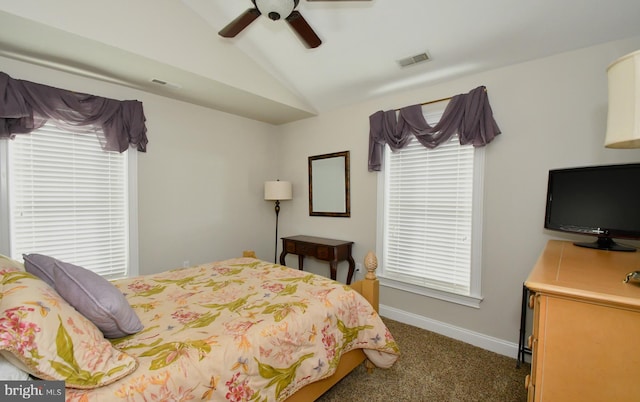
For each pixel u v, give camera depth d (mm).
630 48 1891
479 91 2408
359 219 3377
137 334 1302
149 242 3053
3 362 885
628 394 871
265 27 2566
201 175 3467
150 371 1033
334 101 3436
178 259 3285
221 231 3686
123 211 2891
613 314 883
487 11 1949
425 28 2193
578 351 932
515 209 2330
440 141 2631
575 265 1266
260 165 4121
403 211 3023
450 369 2152
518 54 2213
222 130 3654
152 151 3047
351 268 3328
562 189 1926
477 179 2494
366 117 3291
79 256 2646
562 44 2049
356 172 3395
